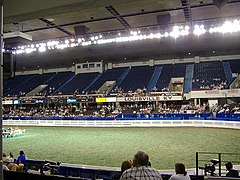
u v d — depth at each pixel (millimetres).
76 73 46594
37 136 23422
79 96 38969
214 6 18453
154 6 18312
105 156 13883
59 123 34469
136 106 36094
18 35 17109
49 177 4867
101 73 44594
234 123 24703
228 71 35406
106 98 37094
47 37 26266
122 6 18234
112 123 31641
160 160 12539
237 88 30172
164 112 32250
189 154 13727
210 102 32625
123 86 39344
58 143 18859
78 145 17703
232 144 16234
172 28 19484
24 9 7188
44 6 7031
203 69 37531
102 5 7898
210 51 37094
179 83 38594
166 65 41594
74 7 7438
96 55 39531
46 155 14609
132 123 30781
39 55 38781
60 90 42781
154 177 3613
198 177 6977
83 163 12406
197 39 31000
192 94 32406
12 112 42062
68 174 9305
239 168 10164
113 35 23031
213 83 33750
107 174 8695
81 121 33219
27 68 49812
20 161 9781
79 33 23203
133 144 17328
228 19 18203
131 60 43344
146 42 32188
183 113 29875
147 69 42031
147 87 37438
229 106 29312
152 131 24688
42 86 46031
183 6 18391
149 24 22562
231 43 32844
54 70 49594
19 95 44656
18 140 21000
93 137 21578
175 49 35844
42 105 43344
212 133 21781
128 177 3623
